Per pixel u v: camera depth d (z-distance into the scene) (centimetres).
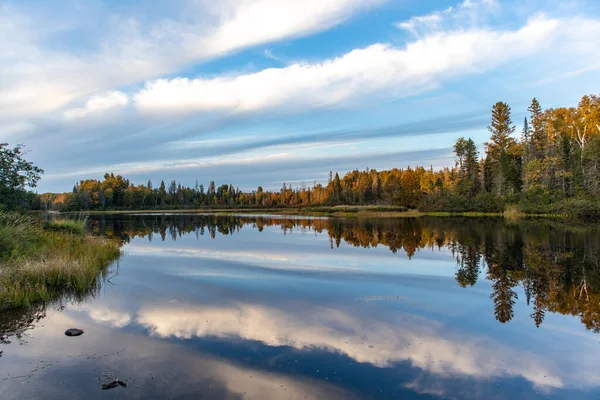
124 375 557
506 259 1609
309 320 820
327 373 573
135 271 1355
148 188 13275
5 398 489
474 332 761
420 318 842
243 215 6875
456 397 515
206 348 660
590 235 2448
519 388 545
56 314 847
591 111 5388
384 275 1295
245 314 857
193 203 12650
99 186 11838
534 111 6431
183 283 1162
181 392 511
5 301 891
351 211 7125
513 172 6125
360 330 762
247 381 545
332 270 1380
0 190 1773
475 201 5853
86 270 1156
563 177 4916
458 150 7244
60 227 2005
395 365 607
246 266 1464
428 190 8200
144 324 784
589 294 1048
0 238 1284
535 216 4606
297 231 3123
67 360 607
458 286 1138
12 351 642
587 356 654
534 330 774
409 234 2723
